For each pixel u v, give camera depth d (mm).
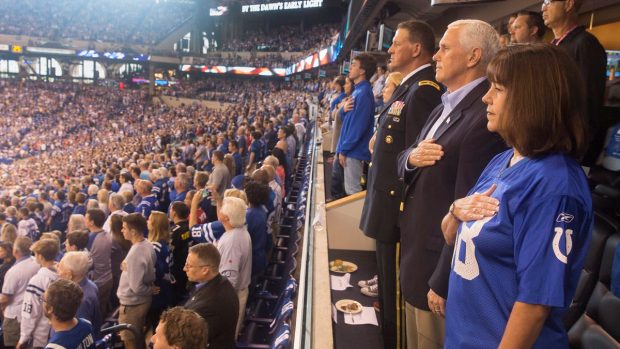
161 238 4320
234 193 4133
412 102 2131
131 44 37906
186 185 6648
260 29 44125
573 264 1019
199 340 2281
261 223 3900
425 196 1707
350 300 2586
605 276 1571
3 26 35219
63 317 2904
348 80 5988
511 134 1114
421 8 7273
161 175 8516
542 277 1004
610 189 1930
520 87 1090
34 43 35219
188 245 4727
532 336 1019
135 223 4020
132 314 4062
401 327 2180
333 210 3480
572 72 1076
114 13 41938
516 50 1131
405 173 1818
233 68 37562
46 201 10203
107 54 37219
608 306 1507
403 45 2246
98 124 33500
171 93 38969
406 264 1796
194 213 5367
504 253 1104
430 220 1692
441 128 1729
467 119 1620
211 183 6250
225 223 3477
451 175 1642
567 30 2199
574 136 1069
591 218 1035
